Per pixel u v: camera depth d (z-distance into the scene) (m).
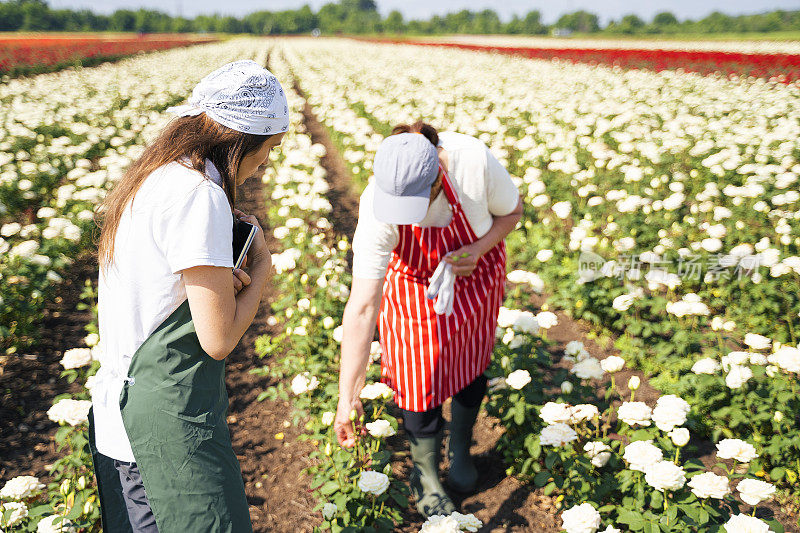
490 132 10.02
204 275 1.40
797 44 36.72
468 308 2.35
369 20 142.00
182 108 1.56
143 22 118.25
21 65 21.52
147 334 1.50
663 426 2.54
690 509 2.37
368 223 2.13
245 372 4.16
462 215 2.19
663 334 4.32
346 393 2.20
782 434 3.05
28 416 3.66
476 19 120.50
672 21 107.81
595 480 2.66
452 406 2.73
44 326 4.70
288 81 20.34
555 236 5.79
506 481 3.02
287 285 4.90
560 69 22.69
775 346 3.28
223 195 1.44
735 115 10.62
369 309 2.15
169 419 1.49
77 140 9.92
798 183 6.69
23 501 2.58
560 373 3.25
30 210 6.52
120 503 1.75
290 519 2.86
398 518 2.62
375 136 8.91
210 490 1.55
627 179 6.46
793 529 2.69
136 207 1.44
